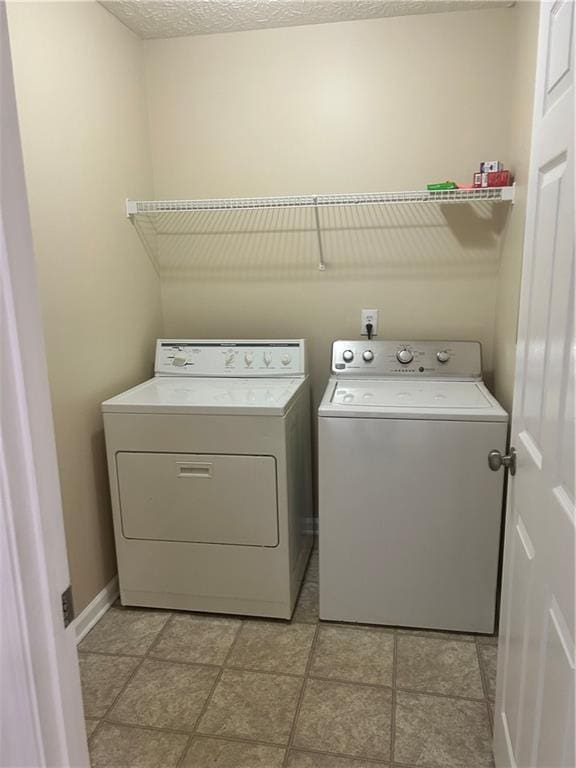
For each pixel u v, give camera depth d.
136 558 2.19
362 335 2.65
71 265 1.99
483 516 1.94
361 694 1.77
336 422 1.96
